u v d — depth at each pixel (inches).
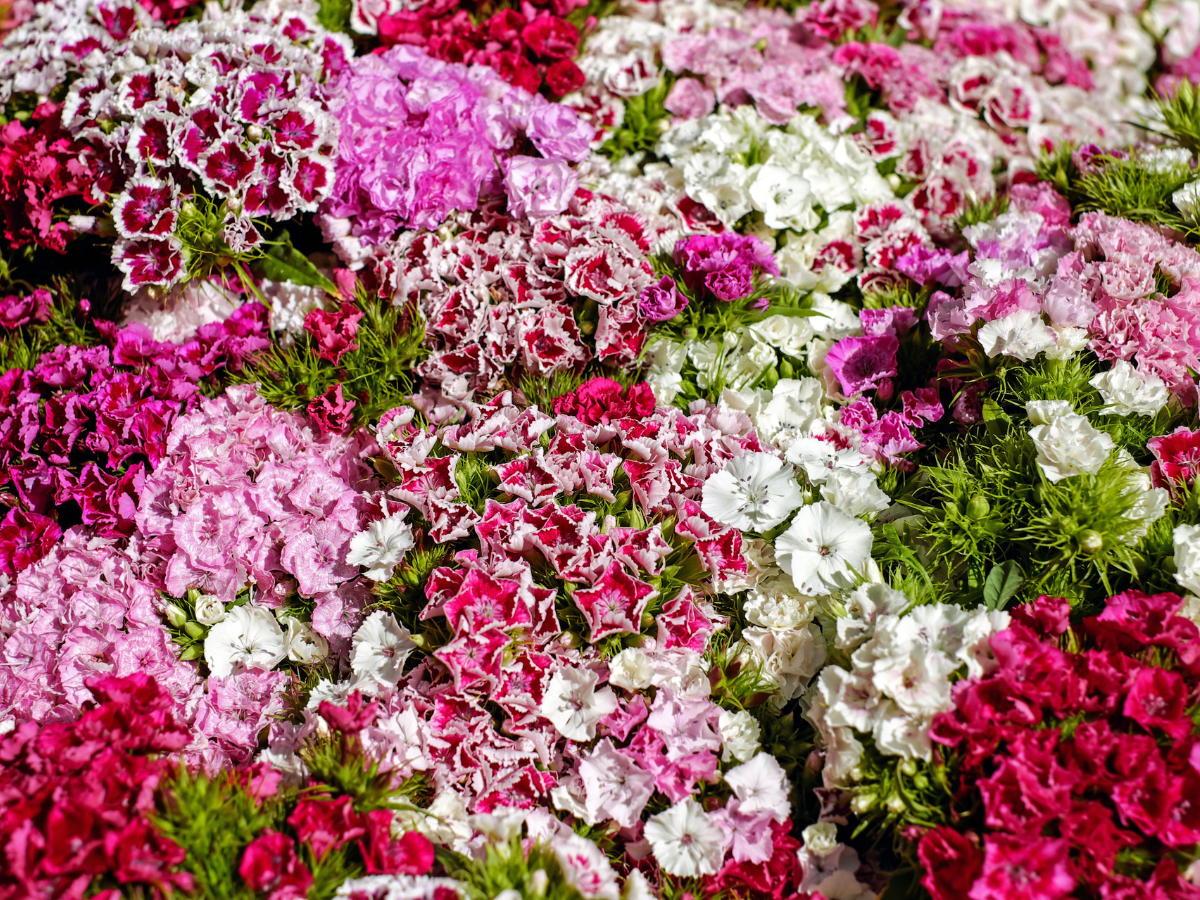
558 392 17.3
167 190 17.3
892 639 14.0
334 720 14.1
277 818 13.8
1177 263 16.9
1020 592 15.1
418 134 18.2
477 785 14.7
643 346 17.3
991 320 16.1
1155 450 15.6
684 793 14.3
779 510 15.7
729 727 14.9
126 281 17.3
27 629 15.8
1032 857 12.7
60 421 16.6
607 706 14.7
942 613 14.4
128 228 17.2
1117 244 17.1
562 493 15.9
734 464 15.8
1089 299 16.5
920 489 16.3
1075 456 14.9
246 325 17.5
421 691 15.1
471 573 14.7
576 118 18.7
